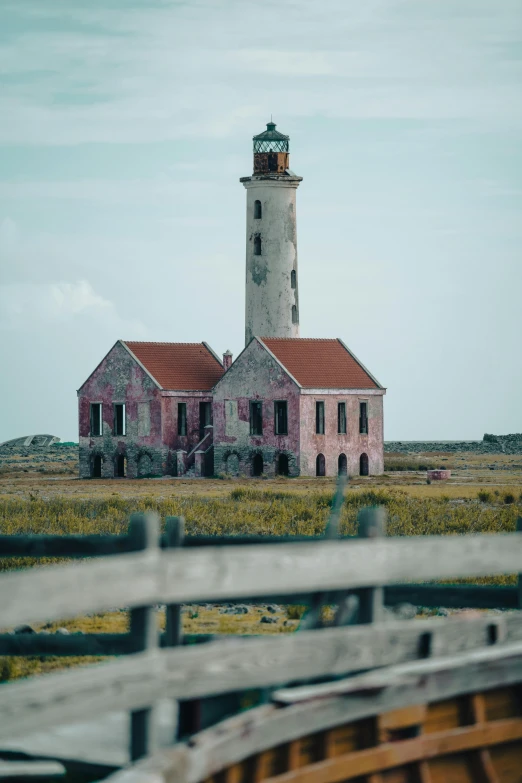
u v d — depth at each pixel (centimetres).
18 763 3000
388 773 2869
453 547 2906
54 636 3888
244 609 6756
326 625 3381
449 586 4131
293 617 6419
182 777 2344
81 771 2955
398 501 14338
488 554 2978
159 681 2398
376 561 2739
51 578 2139
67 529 10175
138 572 2289
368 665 2795
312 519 11000
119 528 10231
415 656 2920
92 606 2219
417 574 2823
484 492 16238
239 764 2612
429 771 2958
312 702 2647
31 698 2202
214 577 2422
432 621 3034
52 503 13612
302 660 2641
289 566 2558
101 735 3206
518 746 3166
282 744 2678
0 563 7956
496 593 4078
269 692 2916
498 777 3128
